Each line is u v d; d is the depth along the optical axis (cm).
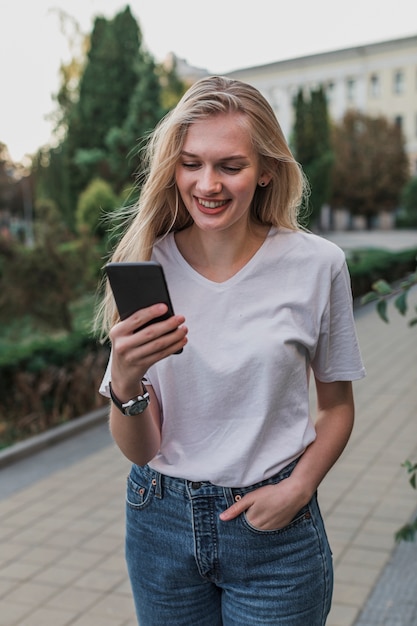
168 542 143
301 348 139
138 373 123
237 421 137
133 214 157
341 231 4822
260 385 135
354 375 146
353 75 5066
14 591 328
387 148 4238
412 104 4941
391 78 4978
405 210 4338
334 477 449
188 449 141
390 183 4266
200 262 142
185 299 140
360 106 5075
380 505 402
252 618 141
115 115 1391
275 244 140
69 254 835
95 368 652
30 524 405
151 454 139
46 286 828
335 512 395
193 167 133
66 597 321
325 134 2233
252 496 136
